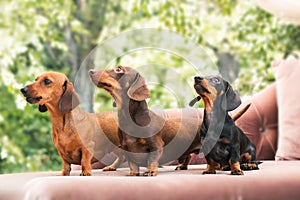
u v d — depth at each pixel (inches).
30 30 212.5
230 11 197.9
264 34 180.5
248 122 107.5
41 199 59.7
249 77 158.4
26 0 211.2
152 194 63.8
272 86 111.7
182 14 187.6
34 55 211.2
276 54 179.9
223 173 74.5
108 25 240.1
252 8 182.7
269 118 108.8
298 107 104.8
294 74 108.5
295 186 73.0
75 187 61.3
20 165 200.5
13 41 202.1
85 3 239.1
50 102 70.2
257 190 69.8
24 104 94.3
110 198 61.8
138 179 65.6
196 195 65.9
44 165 188.9
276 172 75.5
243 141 79.1
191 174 72.5
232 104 74.4
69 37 235.0
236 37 196.7
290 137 103.4
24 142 210.2
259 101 109.3
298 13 137.9
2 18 217.9
